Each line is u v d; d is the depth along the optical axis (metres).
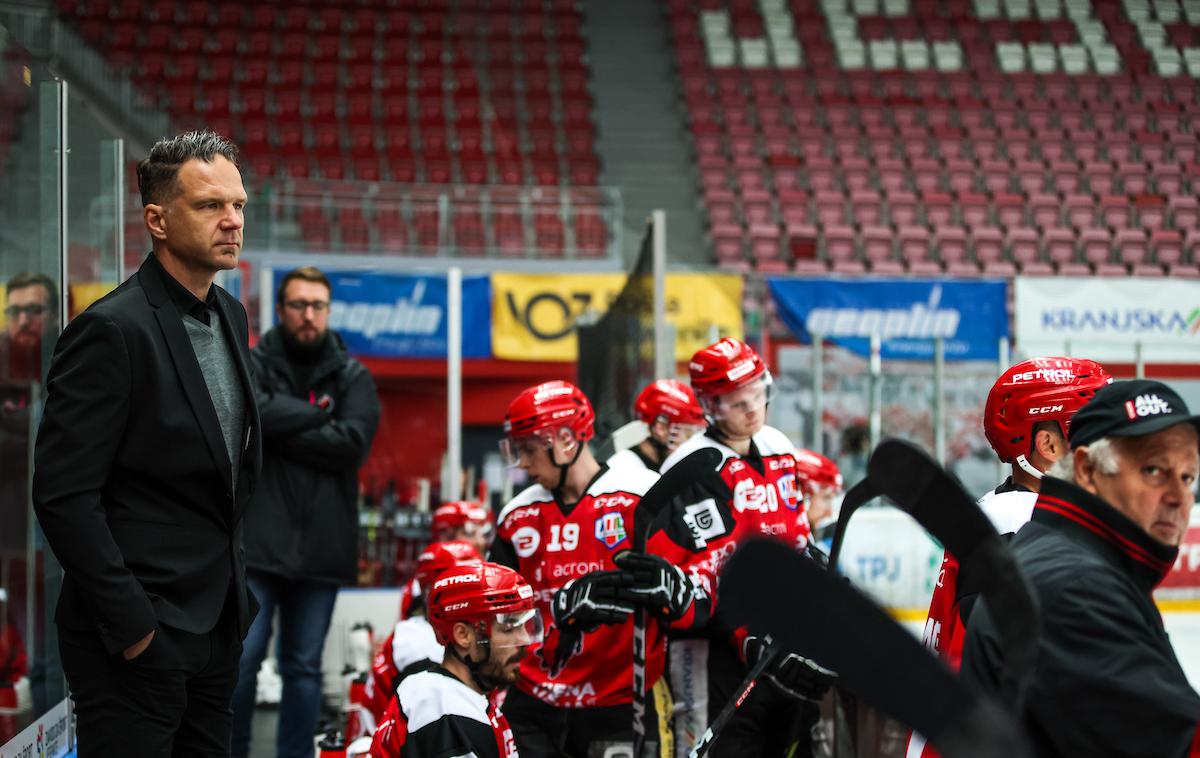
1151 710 1.61
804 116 18.47
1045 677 1.66
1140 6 21.34
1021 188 17.38
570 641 3.69
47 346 3.87
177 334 2.42
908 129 18.22
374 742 2.97
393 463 7.68
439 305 7.84
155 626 2.29
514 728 3.76
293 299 4.73
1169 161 18.20
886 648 1.02
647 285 6.00
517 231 11.46
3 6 16.12
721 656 3.59
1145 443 1.75
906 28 20.55
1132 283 11.32
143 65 17.17
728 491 3.65
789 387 8.65
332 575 4.70
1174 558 1.78
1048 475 1.88
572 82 18.64
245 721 4.50
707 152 17.62
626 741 3.65
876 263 15.26
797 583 1.03
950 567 2.35
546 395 3.67
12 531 3.53
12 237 3.53
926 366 8.67
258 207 10.63
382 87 17.73
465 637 2.94
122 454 2.36
